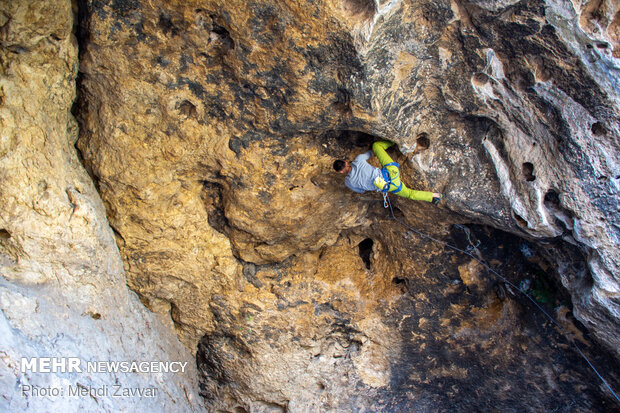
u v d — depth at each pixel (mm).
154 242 6195
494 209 6059
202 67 5258
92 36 5020
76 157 5645
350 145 6039
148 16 4926
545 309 7086
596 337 6422
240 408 7703
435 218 6613
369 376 7770
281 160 5914
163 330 6910
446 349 7766
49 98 5105
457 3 4910
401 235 7078
